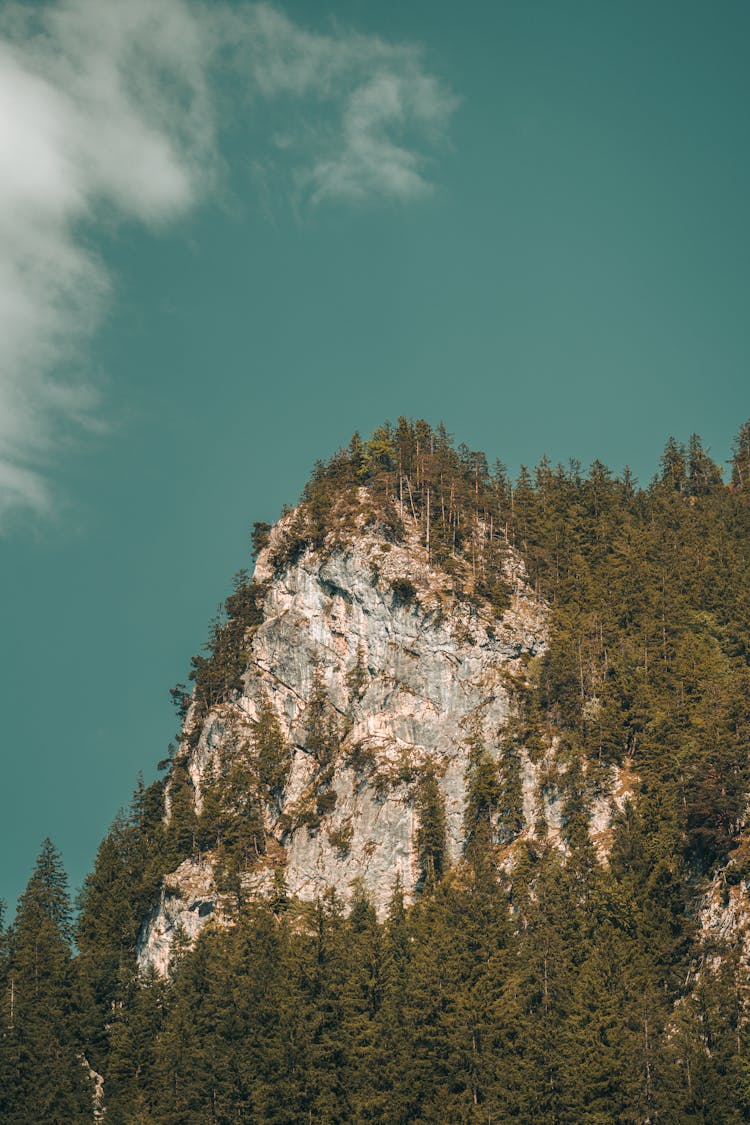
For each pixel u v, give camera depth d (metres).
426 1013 131.50
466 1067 127.44
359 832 165.00
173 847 171.75
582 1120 120.94
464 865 157.38
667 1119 118.81
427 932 144.25
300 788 175.38
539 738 165.12
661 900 140.38
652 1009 125.88
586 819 153.50
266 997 138.12
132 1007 149.62
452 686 173.88
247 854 168.38
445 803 163.88
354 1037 133.62
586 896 142.12
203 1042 136.88
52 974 154.75
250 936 150.75
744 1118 117.44
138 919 169.38
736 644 175.38
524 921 142.75
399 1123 126.31
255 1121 129.25
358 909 152.62
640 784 155.75
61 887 172.38
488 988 132.88
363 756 170.62
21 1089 139.50
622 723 163.88
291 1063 131.25
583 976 130.88
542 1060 123.81
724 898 138.25
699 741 153.75
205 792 176.50
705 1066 119.88
